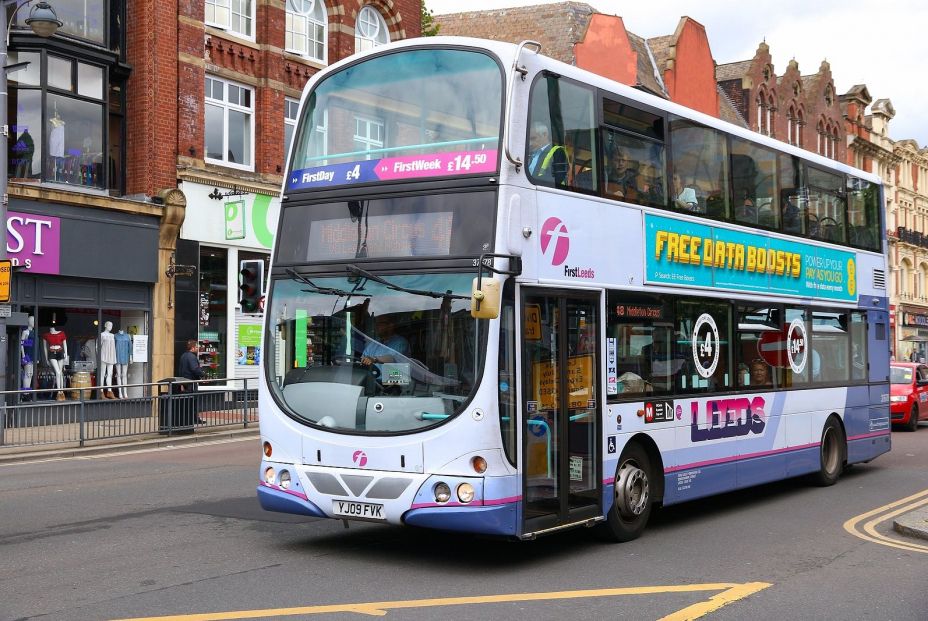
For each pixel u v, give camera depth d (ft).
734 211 39.29
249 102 91.56
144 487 43.29
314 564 27.96
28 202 71.26
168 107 82.33
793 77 184.85
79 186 75.77
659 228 34.32
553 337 28.94
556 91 29.84
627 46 132.87
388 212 28.19
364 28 103.91
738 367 38.83
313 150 30.19
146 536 31.94
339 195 29.09
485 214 26.94
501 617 22.41
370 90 29.55
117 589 24.72
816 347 45.52
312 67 97.09
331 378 28.12
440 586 25.55
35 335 72.13
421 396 26.76
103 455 58.13
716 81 159.43
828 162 47.78
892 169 228.84
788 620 22.81
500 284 26.13
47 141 73.46
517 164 27.40
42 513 36.42
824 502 41.88
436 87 28.66
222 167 87.92
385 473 26.76
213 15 88.38
